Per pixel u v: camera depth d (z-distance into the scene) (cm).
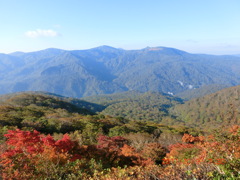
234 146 504
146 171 467
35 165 572
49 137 782
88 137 1958
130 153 1127
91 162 694
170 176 404
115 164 908
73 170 587
